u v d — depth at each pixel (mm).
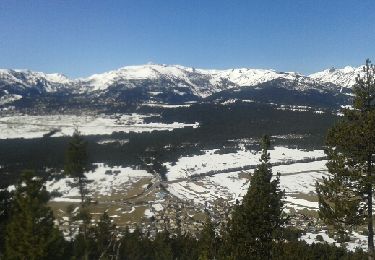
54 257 42812
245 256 46094
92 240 74125
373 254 42156
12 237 41062
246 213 46500
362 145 41531
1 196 50219
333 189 43125
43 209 41688
